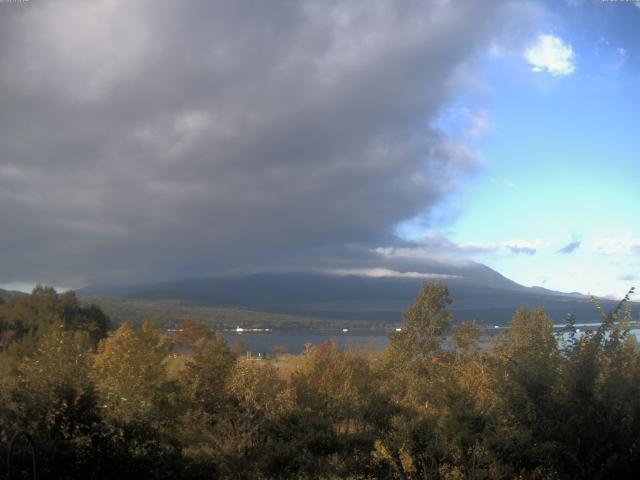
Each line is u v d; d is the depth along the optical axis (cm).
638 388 661
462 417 695
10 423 732
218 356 1109
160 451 833
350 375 1138
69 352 845
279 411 1001
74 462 731
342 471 797
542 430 647
